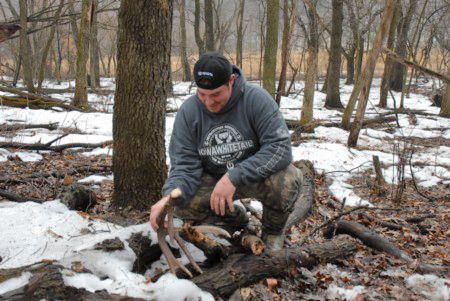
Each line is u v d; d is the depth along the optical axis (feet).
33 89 56.03
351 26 69.56
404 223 17.02
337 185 23.35
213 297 9.42
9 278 8.29
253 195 10.46
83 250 9.73
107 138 30.12
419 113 55.77
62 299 8.13
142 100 13.76
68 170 20.52
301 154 29.32
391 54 33.22
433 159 31.48
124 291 8.51
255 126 9.91
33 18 53.47
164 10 13.76
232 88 9.71
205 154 10.25
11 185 17.57
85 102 45.06
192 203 10.50
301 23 61.41
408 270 12.23
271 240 11.21
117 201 14.52
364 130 42.65
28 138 28.68
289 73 118.21
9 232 11.26
